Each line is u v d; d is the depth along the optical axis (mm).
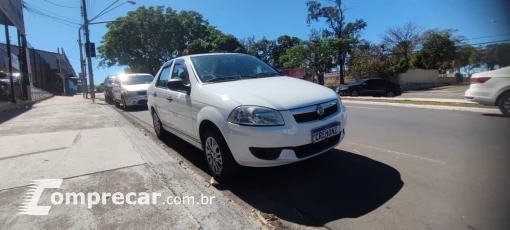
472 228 2402
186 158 4793
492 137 5328
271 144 3062
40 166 4328
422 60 35406
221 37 35000
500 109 7602
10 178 3846
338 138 3684
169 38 34250
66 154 4980
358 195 3143
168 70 5398
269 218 2744
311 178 3676
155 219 2730
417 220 2568
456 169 3725
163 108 5234
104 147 5426
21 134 7016
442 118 7578
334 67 40375
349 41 33469
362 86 19312
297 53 35594
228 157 3412
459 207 2748
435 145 4906
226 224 2639
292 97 3355
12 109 14156
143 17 33000
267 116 3098
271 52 56719
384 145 5012
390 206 2852
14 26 16562
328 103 3516
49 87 35000
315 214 2807
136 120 9250
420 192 3105
